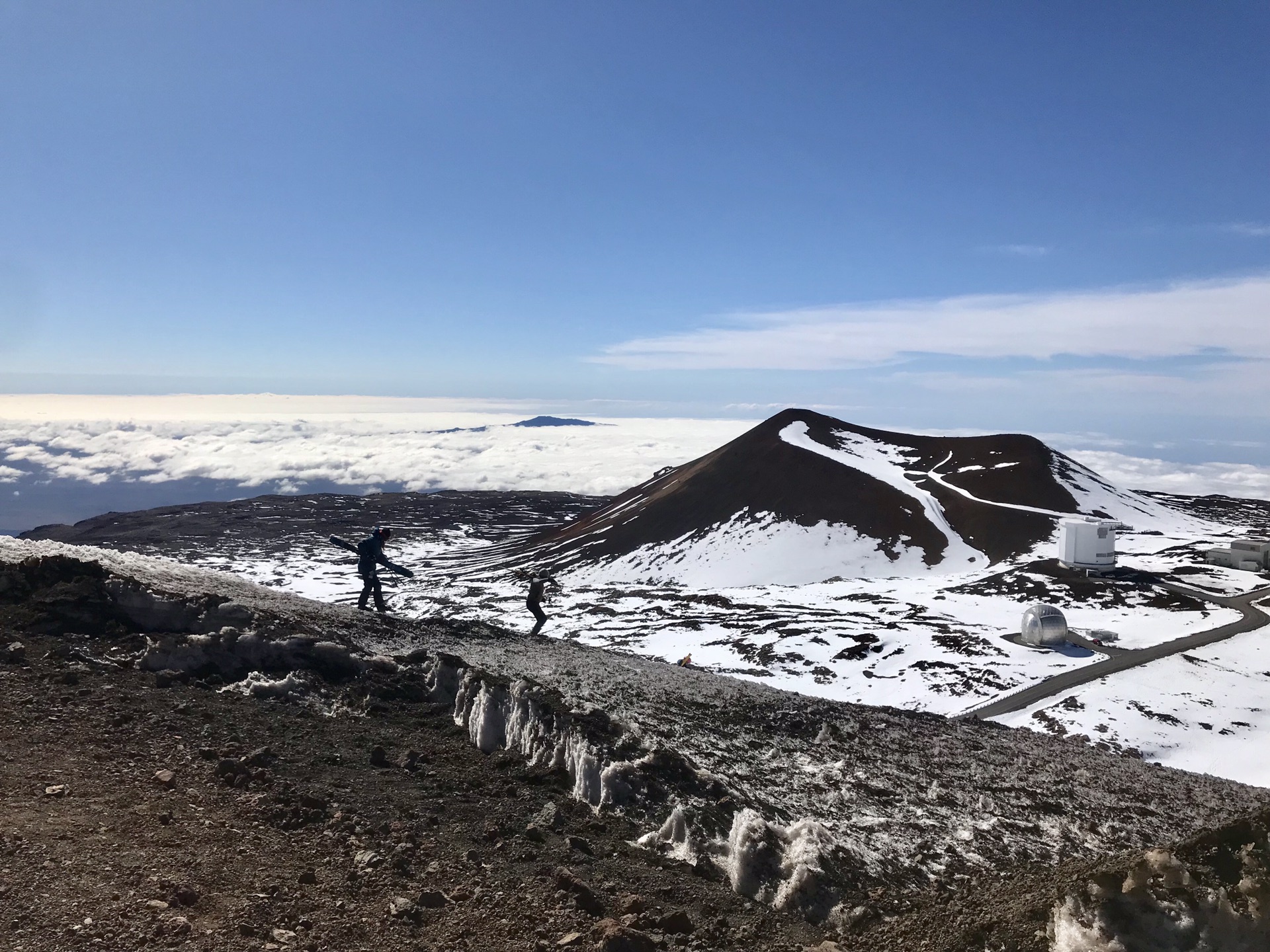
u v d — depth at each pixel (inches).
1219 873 368.2
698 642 3663.9
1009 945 370.0
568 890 462.9
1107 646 3307.1
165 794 494.3
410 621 1245.7
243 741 605.0
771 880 536.1
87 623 775.7
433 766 637.9
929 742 1122.0
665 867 536.7
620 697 965.2
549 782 643.5
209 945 350.0
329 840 478.9
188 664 741.9
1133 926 358.0
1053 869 562.9
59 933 334.6
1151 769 1333.7
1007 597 4306.1
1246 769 2178.9
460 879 461.4
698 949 425.1
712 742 868.0
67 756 520.7
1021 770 1061.8
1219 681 2861.7
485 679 783.1
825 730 1035.3
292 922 382.6
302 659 800.3
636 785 633.6
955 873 639.1
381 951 372.2
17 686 625.9
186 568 1296.8
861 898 533.6
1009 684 2888.8
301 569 7214.6
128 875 390.0
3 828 407.8
